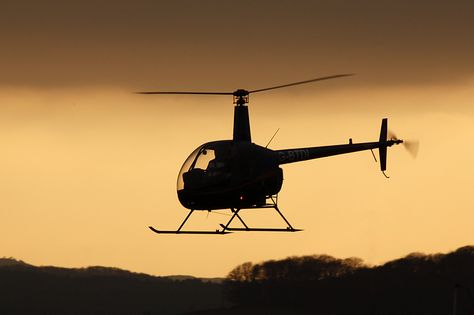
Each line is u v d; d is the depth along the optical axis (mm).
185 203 188125
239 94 195250
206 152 189750
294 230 190625
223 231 188250
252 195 191375
